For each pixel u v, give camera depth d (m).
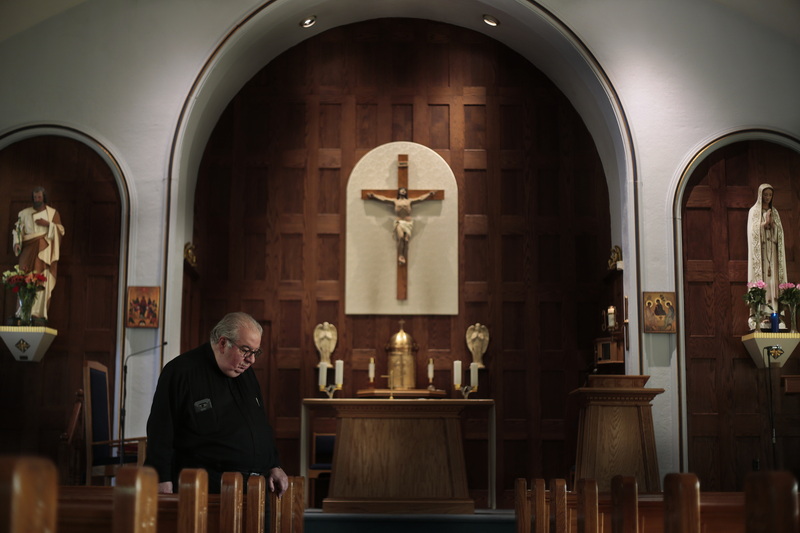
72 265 8.21
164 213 8.25
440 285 9.22
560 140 9.46
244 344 4.08
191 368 4.07
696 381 8.16
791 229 8.37
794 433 8.04
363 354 9.16
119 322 8.09
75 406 7.15
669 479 2.39
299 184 9.41
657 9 8.61
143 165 8.32
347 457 7.06
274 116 9.48
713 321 8.25
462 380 9.11
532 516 3.95
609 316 8.44
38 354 7.93
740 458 8.03
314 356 9.17
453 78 9.57
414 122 9.49
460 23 9.56
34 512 1.43
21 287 7.85
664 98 8.48
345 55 9.60
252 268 9.27
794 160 8.46
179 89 8.45
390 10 9.39
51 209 8.13
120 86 8.44
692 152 8.39
